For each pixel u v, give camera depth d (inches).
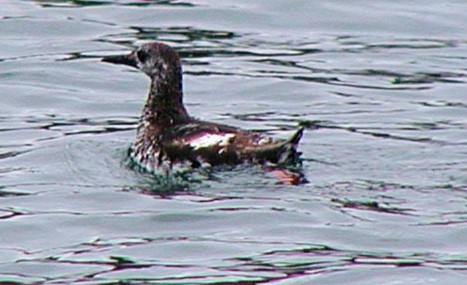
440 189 632.4
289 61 876.6
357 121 762.2
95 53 891.4
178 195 632.4
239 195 625.6
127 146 713.6
